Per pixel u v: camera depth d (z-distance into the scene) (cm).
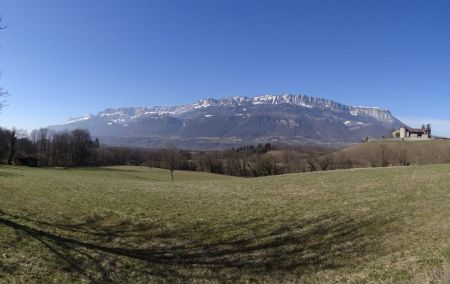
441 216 2039
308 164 12744
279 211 2570
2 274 1259
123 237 1953
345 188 3425
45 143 15038
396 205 2462
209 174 11306
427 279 1273
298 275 1459
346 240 1833
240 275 1464
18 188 3494
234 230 2112
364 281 1343
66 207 2648
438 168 4338
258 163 13138
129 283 1327
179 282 1381
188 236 2008
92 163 15262
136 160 16088
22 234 1723
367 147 14100
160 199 3173
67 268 1388
